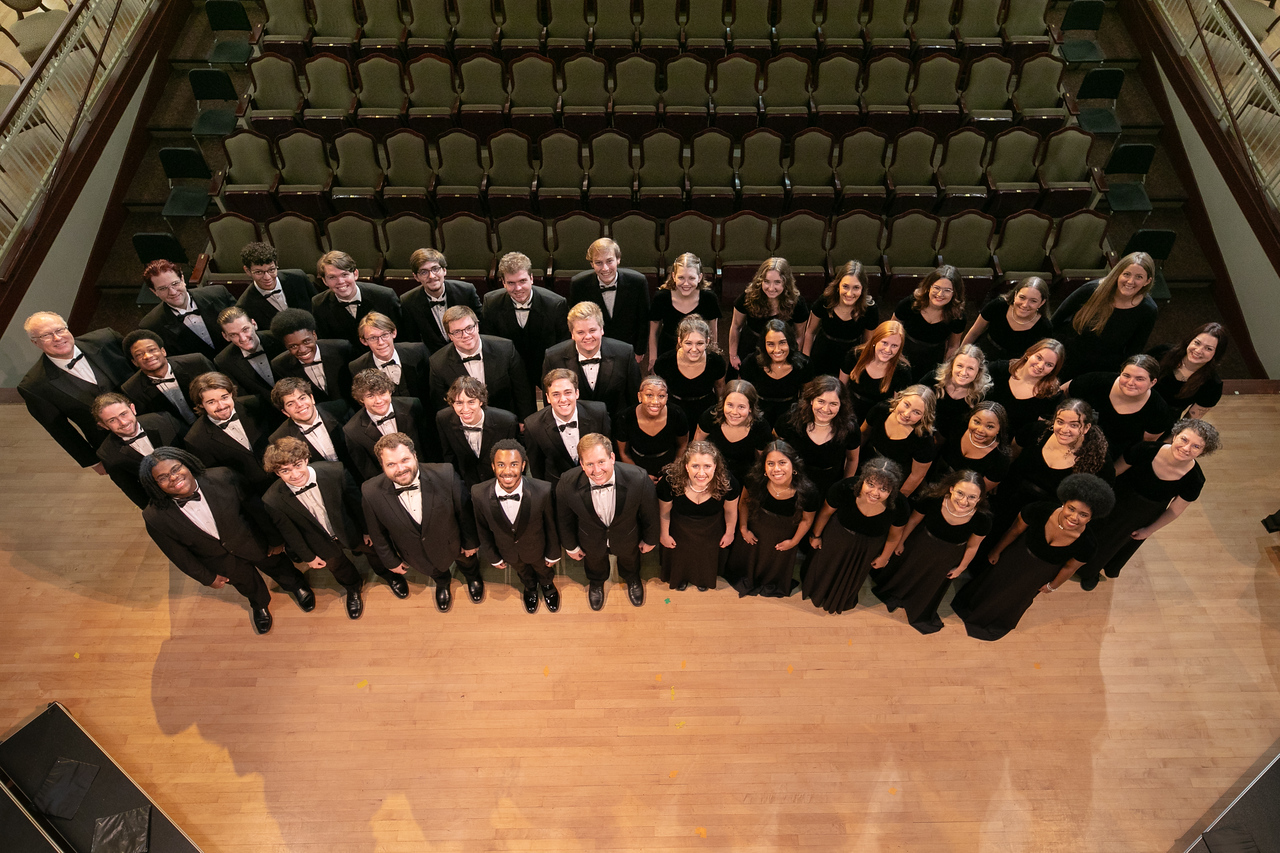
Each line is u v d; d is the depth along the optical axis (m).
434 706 4.53
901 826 4.14
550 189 7.08
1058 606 4.91
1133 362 4.20
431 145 7.68
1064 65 7.54
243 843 4.11
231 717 4.50
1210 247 7.39
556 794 4.24
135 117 7.81
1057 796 4.23
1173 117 7.82
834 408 4.01
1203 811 4.18
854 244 6.75
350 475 4.34
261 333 4.98
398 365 4.76
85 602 4.98
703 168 7.27
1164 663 4.68
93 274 7.31
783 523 4.23
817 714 4.49
